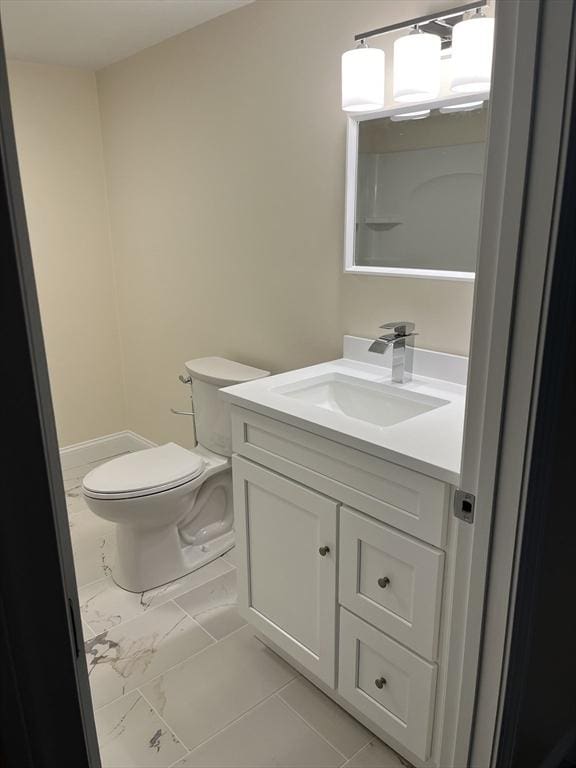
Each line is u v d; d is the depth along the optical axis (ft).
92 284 10.82
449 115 5.42
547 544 3.69
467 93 5.23
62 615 1.76
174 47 8.30
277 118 7.09
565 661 4.47
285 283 7.57
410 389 5.76
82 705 2.01
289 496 5.35
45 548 1.68
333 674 5.36
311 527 5.26
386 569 4.60
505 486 3.46
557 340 3.16
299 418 4.97
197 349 9.46
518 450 3.34
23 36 8.19
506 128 2.97
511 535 3.51
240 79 7.43
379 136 6.03
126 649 6.47
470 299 5.65
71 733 1.86
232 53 7.44
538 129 2.85
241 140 7.66
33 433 1.58
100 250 10.80
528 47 2.77
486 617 3.78
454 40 5.01
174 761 5.14
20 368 1.52
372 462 4.49
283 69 6.85
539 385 3.17
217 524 8.39
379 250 6.34
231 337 8.68
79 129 10.12
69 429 11.10
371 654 4.94
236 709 5.68
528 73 2.80
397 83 5.38
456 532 3.99
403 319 6.28
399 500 4.37
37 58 9.23
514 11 2.79
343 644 5.18
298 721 5.54
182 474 7.29
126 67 9.32
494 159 3.06
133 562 7.40
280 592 5.82
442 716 4.46
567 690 4.63
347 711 5.63
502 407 3.34
